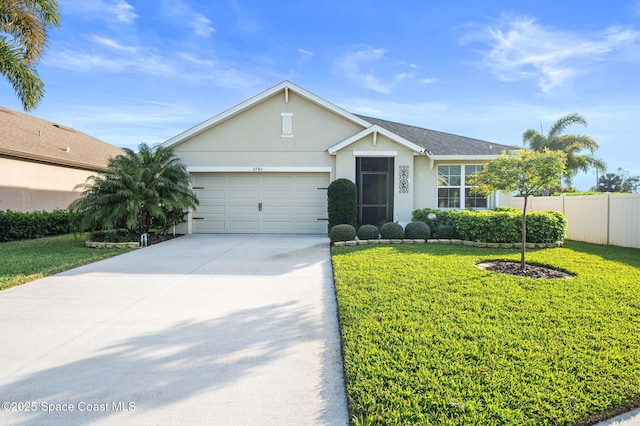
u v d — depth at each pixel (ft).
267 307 17.10
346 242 34.50
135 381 10.62
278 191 44.45
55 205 52.42
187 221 43.39
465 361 11.10
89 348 12.75
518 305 16.12
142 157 38.60
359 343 12.41
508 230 32.32
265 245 35.12
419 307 15.96
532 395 9.39
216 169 43.88
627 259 26.71
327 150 43.83
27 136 52.75
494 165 23.53
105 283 21.34
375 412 8.87
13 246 35.04
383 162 42.78
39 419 8.91
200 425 8.70
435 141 48.39
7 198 44.65
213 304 17.52
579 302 16.52
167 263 26.91
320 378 10.80
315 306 17.24
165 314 16.16
